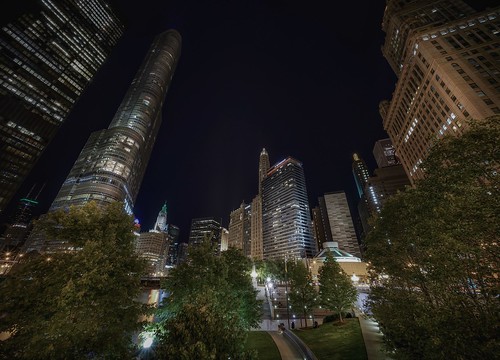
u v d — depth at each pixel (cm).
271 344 2830
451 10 9175
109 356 1096
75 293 1031
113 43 17612
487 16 7469
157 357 880
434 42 7744
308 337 2730
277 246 19850
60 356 948
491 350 718
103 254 1201
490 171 1024
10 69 11369
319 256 9675
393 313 1468
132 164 15812
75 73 14312
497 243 884
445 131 7500
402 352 1202
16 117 11381
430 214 1266
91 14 16038
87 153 15612
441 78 7238
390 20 10919
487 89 6316
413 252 1781
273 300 5569
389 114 11075
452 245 941
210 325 972
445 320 853
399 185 19925
